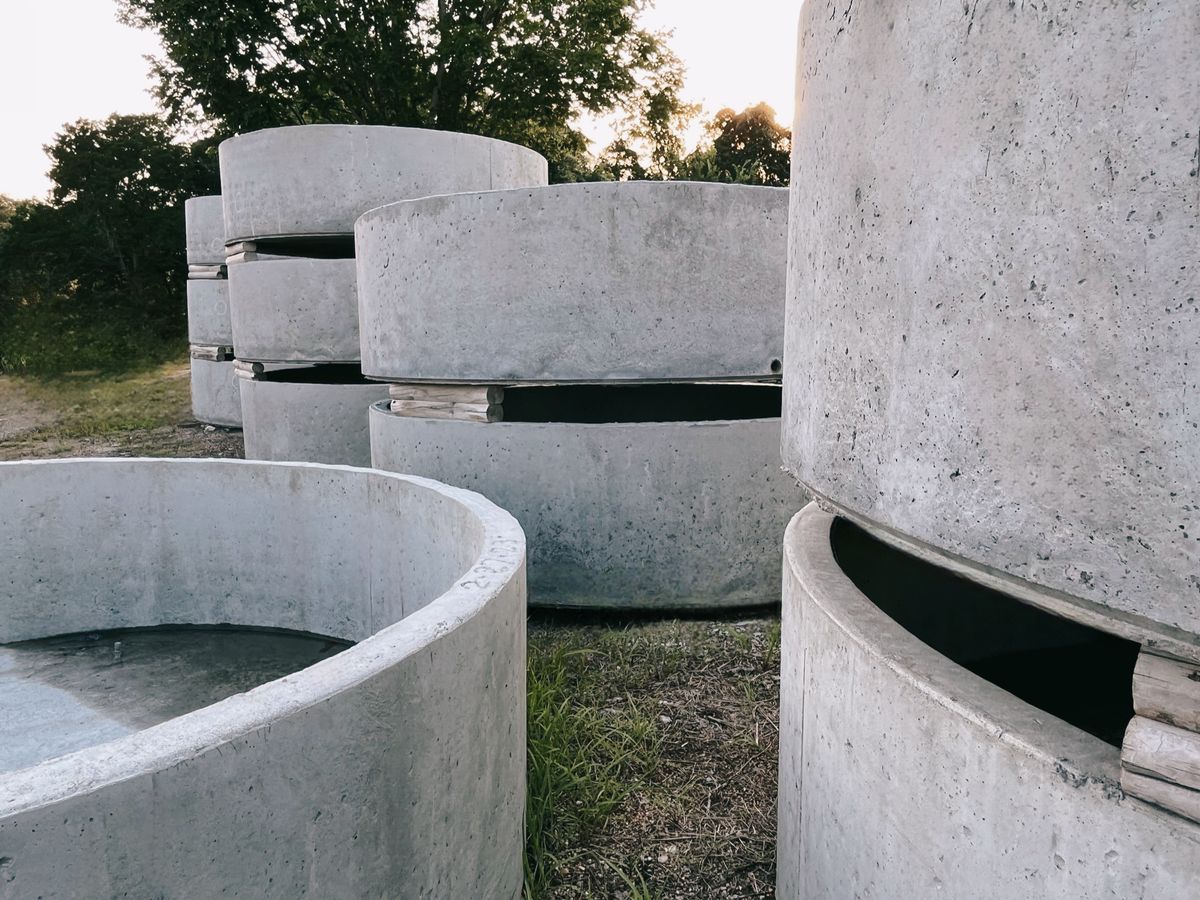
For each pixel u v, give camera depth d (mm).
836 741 1534
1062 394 1017
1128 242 935
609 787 2623
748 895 2201
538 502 4055
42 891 1098
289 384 6742
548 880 2252
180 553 4051
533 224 3859
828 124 1458
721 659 3590
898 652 1364
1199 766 923
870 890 1423
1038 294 1029
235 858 1276
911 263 1223
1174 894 948
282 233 6684
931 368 1195
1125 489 966
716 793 2643
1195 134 871
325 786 1394
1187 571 918
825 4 1454
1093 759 1044
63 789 1110
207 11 17453
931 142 1161
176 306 22969
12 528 3928
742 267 3920
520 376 3986
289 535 3891
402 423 4406
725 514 4039
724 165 23797
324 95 20344
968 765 1174
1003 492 1102
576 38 19641
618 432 3943
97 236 23203
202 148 21812
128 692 3451
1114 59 924
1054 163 994
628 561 4031
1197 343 889
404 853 1570
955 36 1104
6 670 3678
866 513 1378
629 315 3867
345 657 1512
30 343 18406
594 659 3602
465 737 1753
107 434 10383
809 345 1600
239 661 3705
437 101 19547
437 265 4078
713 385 5543
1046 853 1073
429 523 3145
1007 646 2494
